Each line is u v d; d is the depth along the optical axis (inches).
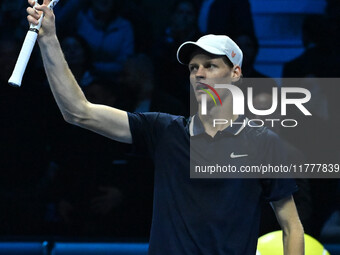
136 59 492.7
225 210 235.6
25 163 474.0
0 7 549.0
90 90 485.4
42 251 437.7
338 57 543.8
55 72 232.8
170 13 577.0
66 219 467.5
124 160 470.0
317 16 571.5
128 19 548.1
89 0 546.3
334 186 472.1
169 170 241.9
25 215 467.8
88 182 469.1
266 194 246.4
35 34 226.5
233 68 249.0
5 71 486.3
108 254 439.8
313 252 323.0
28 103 479.8
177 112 493.7
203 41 245.8
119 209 467.2
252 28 561.0
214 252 233.5
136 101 490.6
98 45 542.3
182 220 236.5
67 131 476.1
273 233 327.6
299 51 593.9
